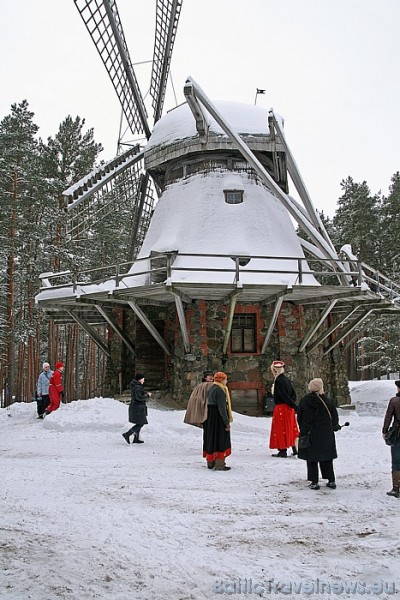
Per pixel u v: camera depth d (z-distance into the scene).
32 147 32.28
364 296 17.88
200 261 19.06
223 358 18.80
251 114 21.94
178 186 21.70
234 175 21.08
